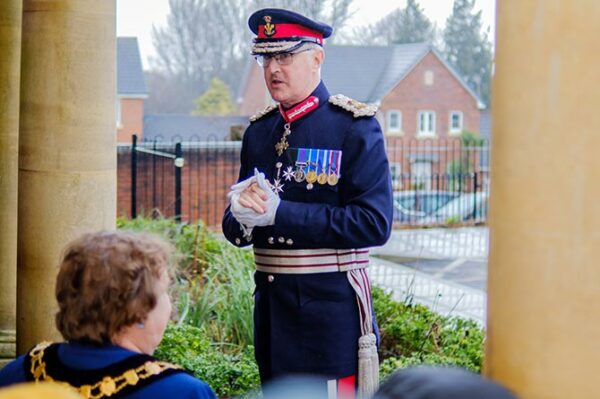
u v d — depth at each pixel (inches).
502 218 111.8
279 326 185.2
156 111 2289.6
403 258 735.7
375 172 181.6
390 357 298.8
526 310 110.0
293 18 183.0
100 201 210.2
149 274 117.8
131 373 116.6
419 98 1918.1
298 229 179.6
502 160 111.6
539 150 108.0
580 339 107.4
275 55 184.2
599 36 104.6
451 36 1889.8
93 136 207.9
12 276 270.2
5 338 265.7
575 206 106.3
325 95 188.5
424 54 1902.1
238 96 2298.2
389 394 77.7
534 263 109.1
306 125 186.1
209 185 818.8
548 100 107.3
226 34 2234.3
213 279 387.2
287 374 184.5
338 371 184.4
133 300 116.7
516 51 109.3
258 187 179.8
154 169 783.7
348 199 182.9
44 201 208.2
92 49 205.9
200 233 463.8
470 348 305.9
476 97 1929.1
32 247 210.8
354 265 185.3
